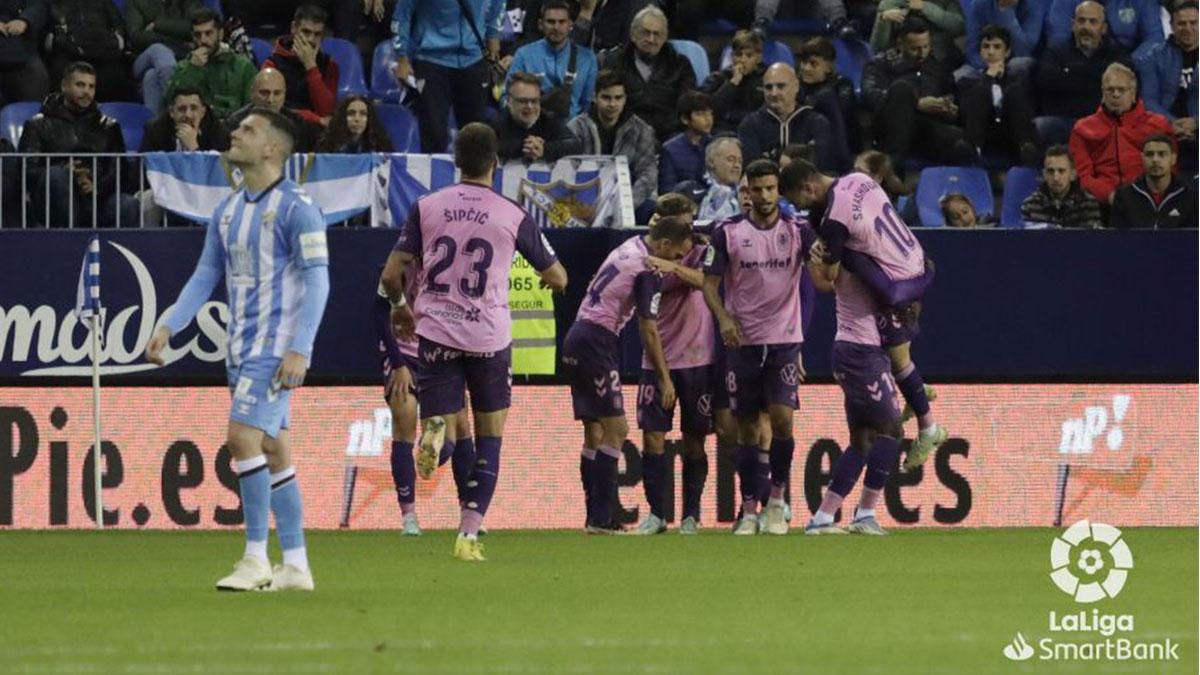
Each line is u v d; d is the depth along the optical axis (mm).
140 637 26078
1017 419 53906
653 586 34250
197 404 52969
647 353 49312
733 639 25969
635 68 64125
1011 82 67250
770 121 62531
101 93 66250
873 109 66812
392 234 52844
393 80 67812
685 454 51156
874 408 48219
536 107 59719
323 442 53250
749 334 49094
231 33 64188
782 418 49375
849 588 33969
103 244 52875
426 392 39125
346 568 38375
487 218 38812
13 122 63625
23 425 52875
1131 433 54312
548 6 65000
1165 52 69062
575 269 53125
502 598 31922
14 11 65688
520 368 53219
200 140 59188
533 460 53281
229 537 49375
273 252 31516
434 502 53250
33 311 52688
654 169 60281
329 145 57219
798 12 73562
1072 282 53969
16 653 24281
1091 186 62438
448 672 22359
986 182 64812
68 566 39594
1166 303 54250
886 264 47281
